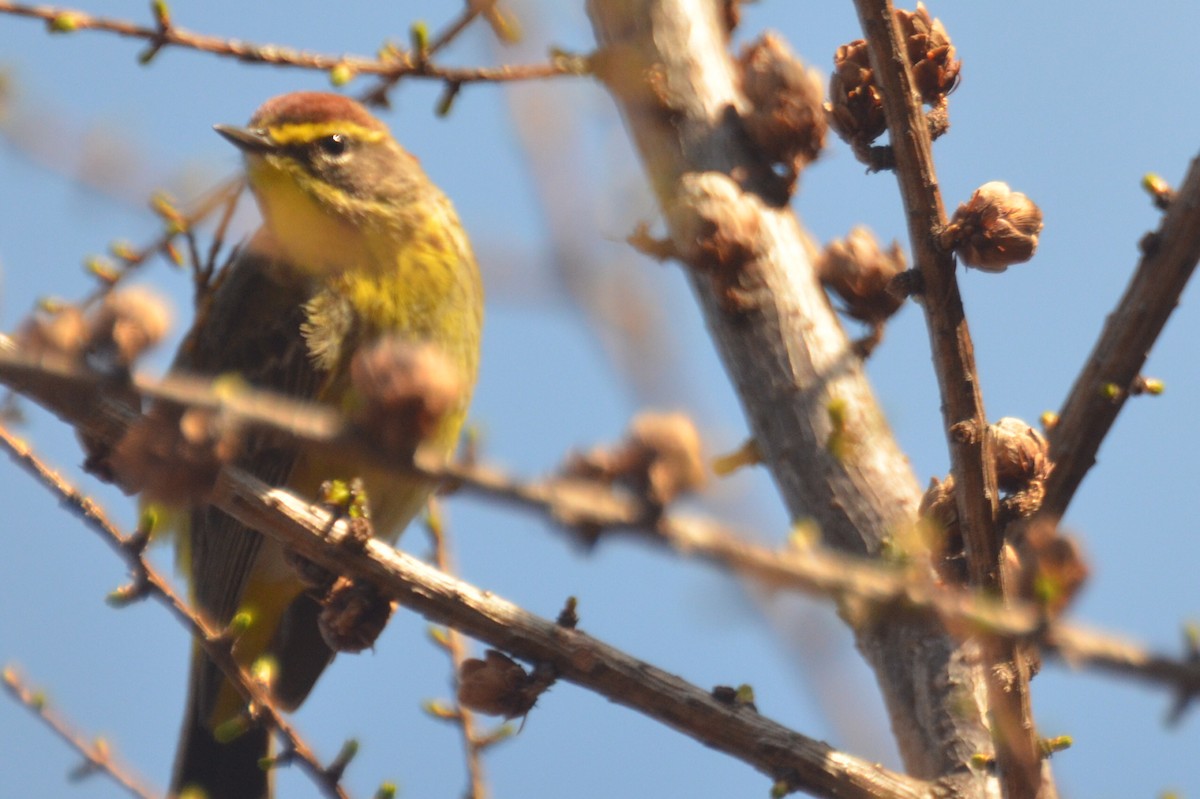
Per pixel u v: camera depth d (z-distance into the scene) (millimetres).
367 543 6547
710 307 7609
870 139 6996
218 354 10734
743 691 6398
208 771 9961
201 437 4918
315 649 9844
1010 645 5527
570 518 4293
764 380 7363
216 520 9930
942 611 4562
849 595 4531
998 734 5539
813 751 6242
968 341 5984
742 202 7375
